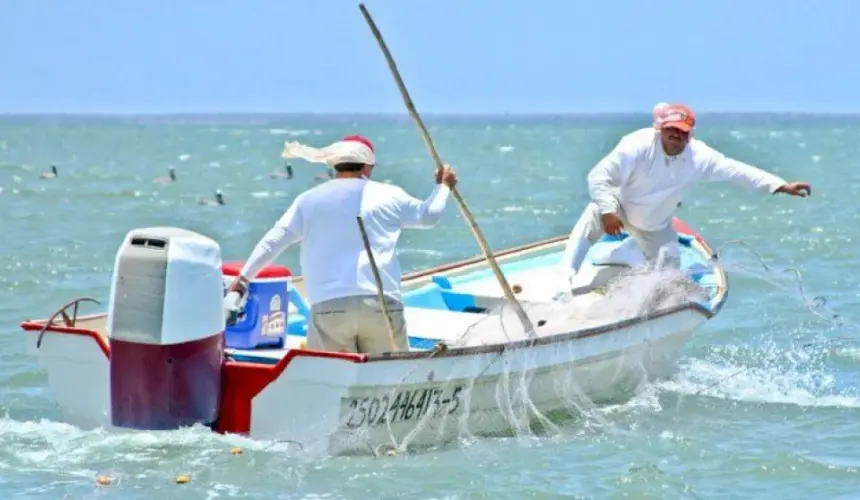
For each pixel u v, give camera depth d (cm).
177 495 2612
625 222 3712
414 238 8394
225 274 3055
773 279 5238
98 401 2867
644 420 3391
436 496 2689
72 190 14588
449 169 3025
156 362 2697
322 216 2886
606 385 3450
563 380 3231
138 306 2686
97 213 11112
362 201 2898
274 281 3072
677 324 3641
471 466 2900
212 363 2762
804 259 7175
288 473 2730
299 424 2761
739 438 3238
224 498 2611
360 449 2822
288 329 3422
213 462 2742
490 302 3756
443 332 3338
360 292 2855
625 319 3384
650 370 3650
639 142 3562
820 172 17925
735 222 9750
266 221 10350
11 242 8219
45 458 2811
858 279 6244
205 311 2722
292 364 2739
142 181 16812
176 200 13038
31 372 4019
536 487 2777
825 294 5712
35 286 6100
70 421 2939
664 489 2781
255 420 2794
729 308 5309
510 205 11612
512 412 3125
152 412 2730
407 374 2773
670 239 3759
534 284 3925
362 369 2691
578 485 2806
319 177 17375
